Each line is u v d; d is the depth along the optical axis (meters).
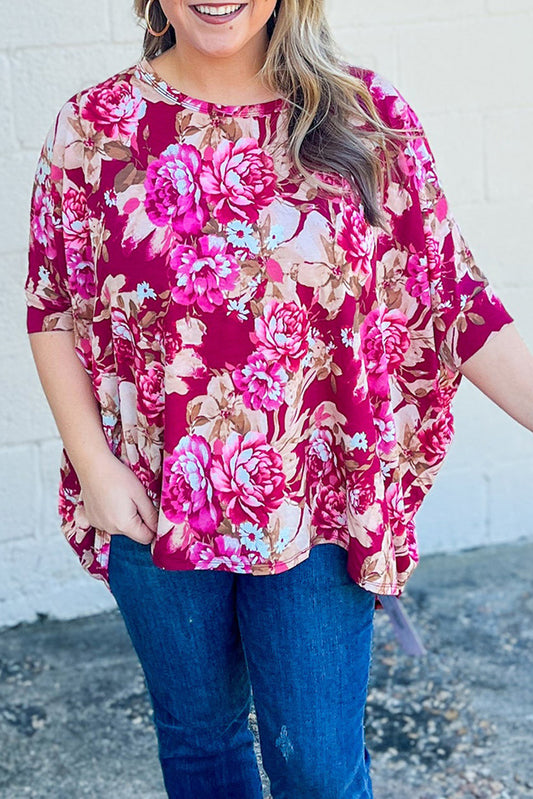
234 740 1.74
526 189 3.07
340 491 1.57
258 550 1.53
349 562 1.56
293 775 1.58
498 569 3.21
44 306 1.62
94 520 1.61
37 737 2.51
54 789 2.33
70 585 3.04
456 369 1.61
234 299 1.47
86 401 1.62
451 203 3.04
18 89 2.66
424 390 1.63
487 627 2.91
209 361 1.49
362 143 1.48
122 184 1.50
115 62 2.71
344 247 1.47
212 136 1.49
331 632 1.57
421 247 1.55
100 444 1.60
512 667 2.73
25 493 2.93
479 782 2.31
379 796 2.27
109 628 3.01
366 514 1.53
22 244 2.76
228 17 1.41
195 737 1.71
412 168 1.53
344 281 1.48
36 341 1.64
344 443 1.54
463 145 3.00
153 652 1.65
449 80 2.94
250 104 1.50
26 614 3.02
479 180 3.04
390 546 1.58
